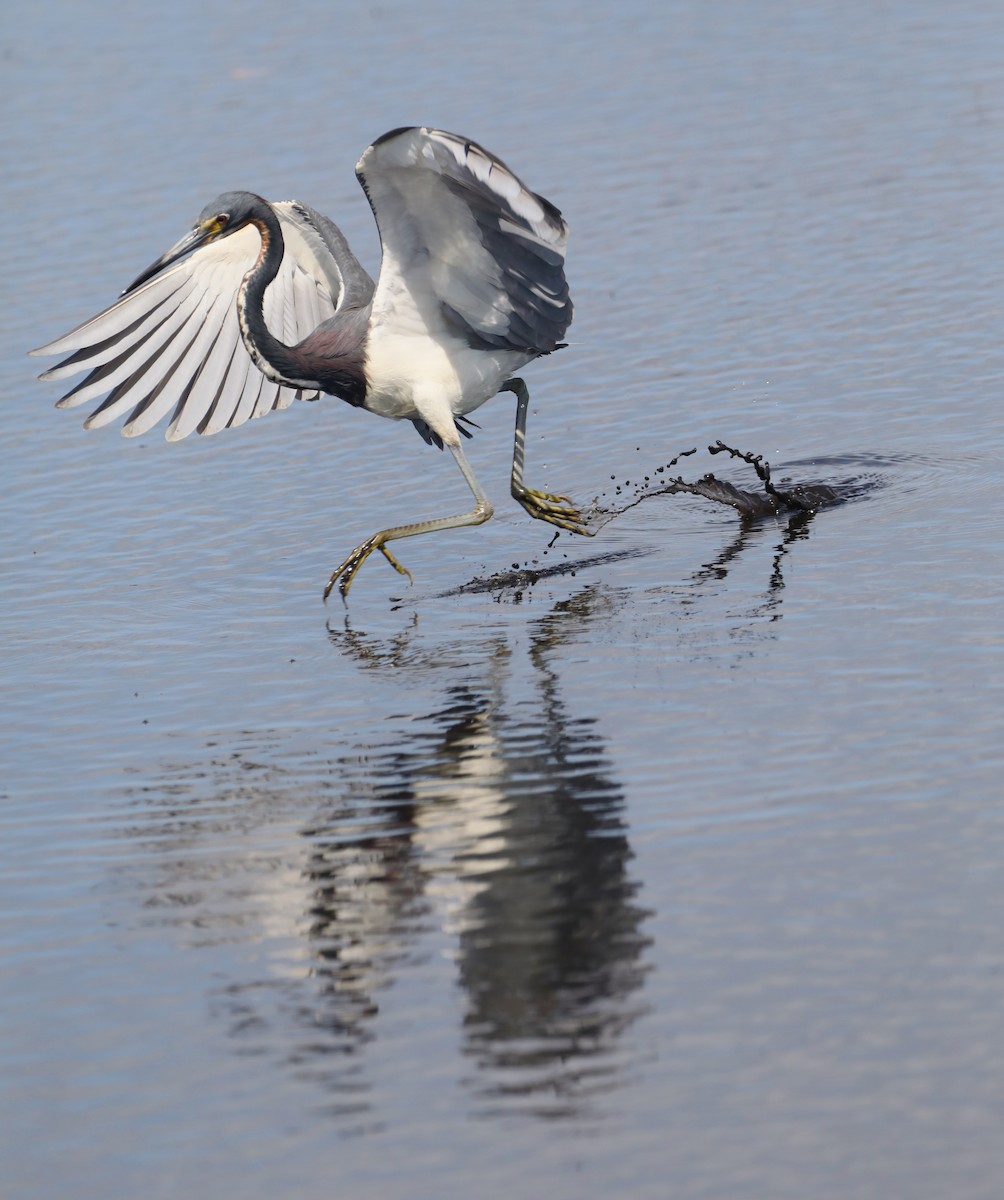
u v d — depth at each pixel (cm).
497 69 3081
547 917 892
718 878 914
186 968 880
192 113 2933
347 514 1585
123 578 1479
